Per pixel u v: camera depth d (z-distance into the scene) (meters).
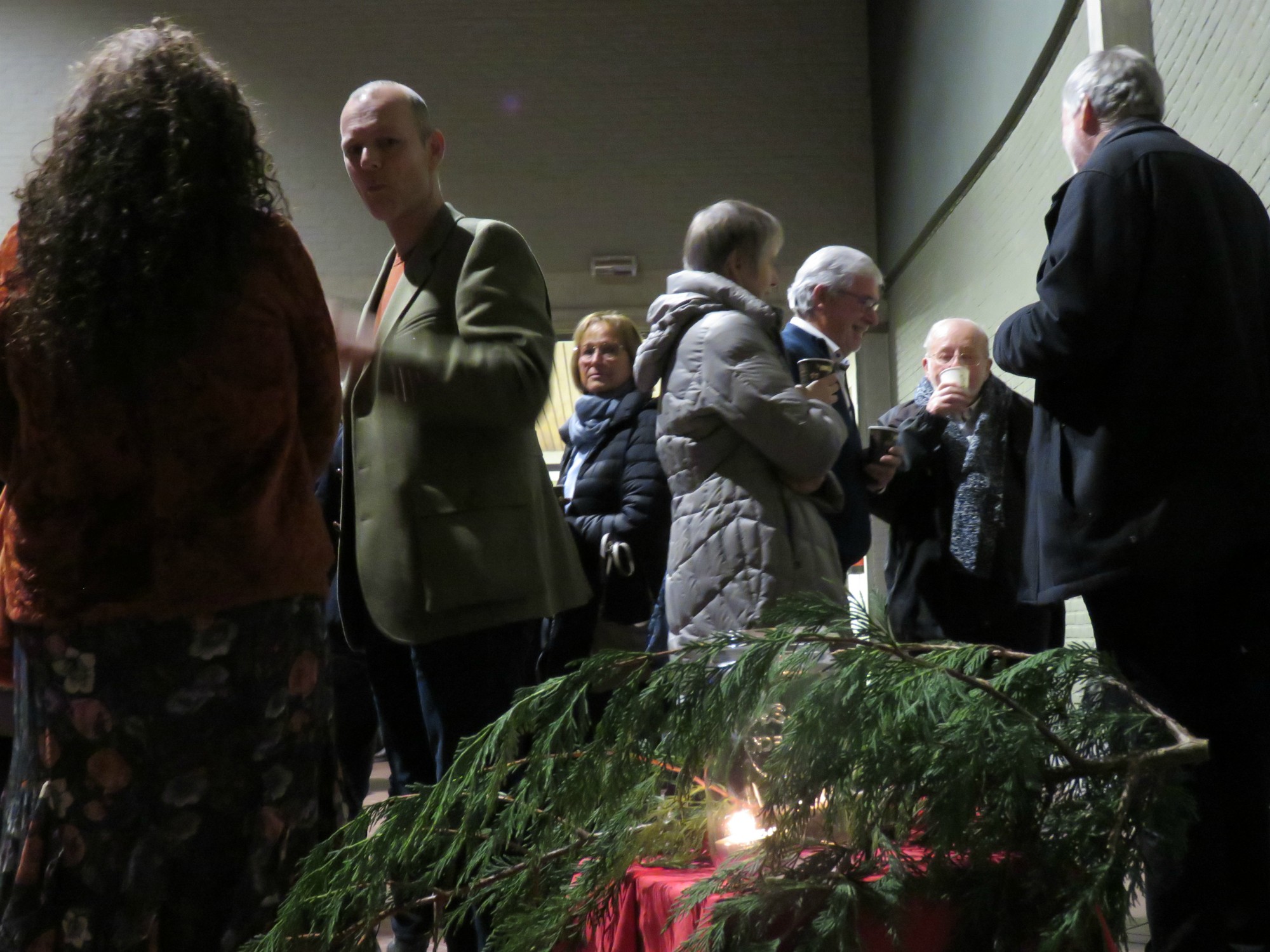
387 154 2.20
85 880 1.31
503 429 2.14
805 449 2.20
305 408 1.49
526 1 9.65
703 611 2.22
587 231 9.51
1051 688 1.08
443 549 2.08
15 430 1.43
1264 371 2.01
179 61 1.42
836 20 9.62
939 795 0.98
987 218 6.14
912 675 1.03
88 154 1.36
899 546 3.19
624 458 3.28
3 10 9.51
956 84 6.72
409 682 2.33
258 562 1.38
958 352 3.17
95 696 1.33
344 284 9.31
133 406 1.35
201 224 1.36
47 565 1.35
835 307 2.67
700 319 2.36
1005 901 0.99
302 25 9.57
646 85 9.59
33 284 1.35
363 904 1.23
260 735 1.36
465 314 2.07
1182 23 3.64
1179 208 1.98
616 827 1.21
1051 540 1.99
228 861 1.33
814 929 1.02
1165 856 1.01
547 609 2.14
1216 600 1.92
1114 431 1.94
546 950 1.16
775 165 9.52
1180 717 1.90
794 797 1.04
